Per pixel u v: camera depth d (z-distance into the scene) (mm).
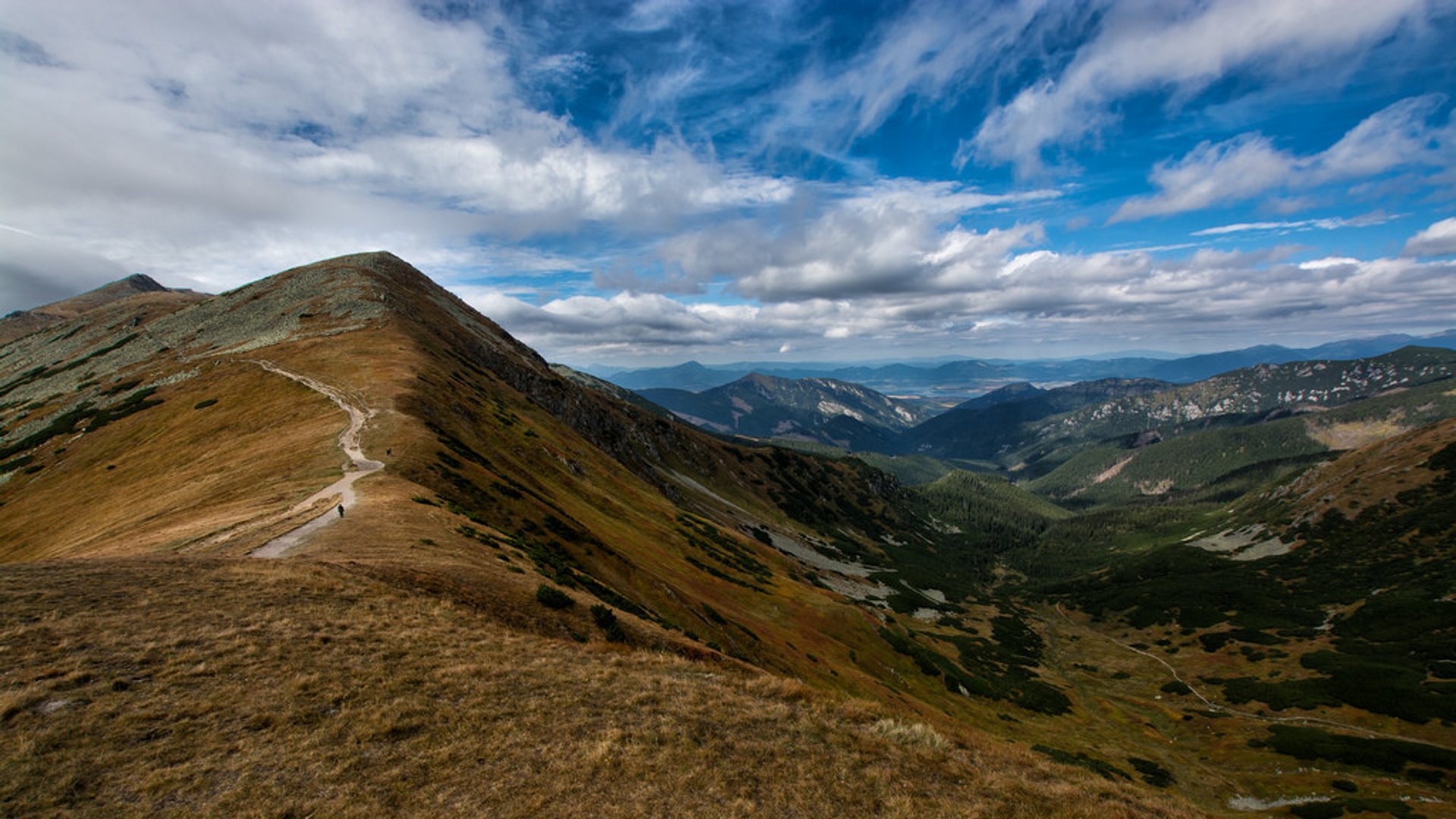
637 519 98125
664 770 14859
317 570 25531
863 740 18219
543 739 15586
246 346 118250
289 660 17672
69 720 13438
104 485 71000
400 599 24266
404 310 142625
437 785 13133
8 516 71562
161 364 124625
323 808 11969
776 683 22391
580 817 12672
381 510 39156
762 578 103438
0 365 187375
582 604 31250
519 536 50656
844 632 89375
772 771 15648
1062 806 16031
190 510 48094
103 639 17250
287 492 46406
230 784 12281
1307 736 100750
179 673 16016
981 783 16750
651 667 22469
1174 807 16875
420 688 17375
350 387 83438
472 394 107312
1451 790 82188
